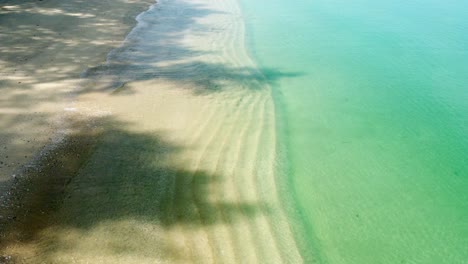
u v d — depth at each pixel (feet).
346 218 18.37
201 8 53.36
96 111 25.07
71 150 21.07
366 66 35.96
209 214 17.58
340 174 21.30
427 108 28.89
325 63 36.32
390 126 26.20
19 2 47.37
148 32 41.86
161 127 23.84
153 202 17.93
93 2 50.62
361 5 58.49
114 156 20.86
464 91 31.53
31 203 17.24
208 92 28.96
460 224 18.48
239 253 15.67
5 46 34.12
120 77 30.40
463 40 43.60
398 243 17.21
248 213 17.92
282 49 39.55
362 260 16.22
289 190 19.71
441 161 22.99
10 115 23.76
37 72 29.81
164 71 32.30
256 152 22.31
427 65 36.68
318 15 52.42
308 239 16.92
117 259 14.88
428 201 19.84
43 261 14.52
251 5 56.49
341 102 29.04
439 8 57.16
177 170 20.21
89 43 36.88
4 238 15.37
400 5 58.75
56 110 24.80
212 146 22.43
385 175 21.50
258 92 29.73
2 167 19.25
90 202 17.58
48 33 38.27
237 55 37.24
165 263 14.87
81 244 15.40
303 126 25.52
